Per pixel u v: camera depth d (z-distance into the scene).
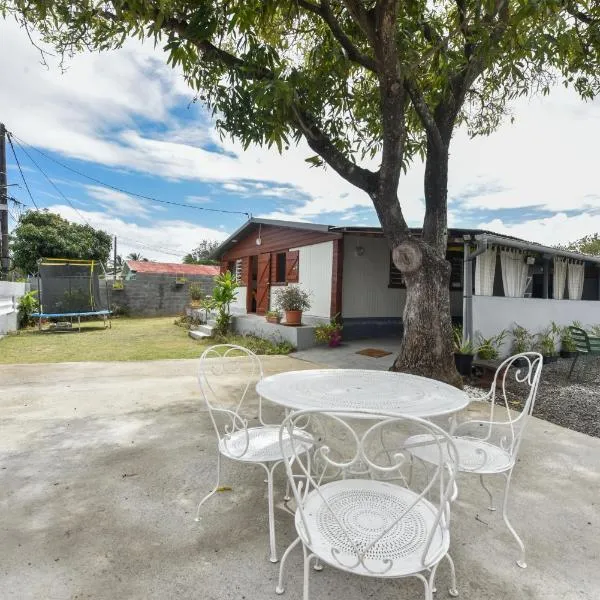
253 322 9.57
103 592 1.62
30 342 9.13
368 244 8.98
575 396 5.11
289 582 1.70
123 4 3.29
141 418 3.81
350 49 4.25
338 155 4.89
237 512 2.23
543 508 2.34
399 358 5.12
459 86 4.93
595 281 10.67
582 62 4.79
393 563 1.31
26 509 2.22
